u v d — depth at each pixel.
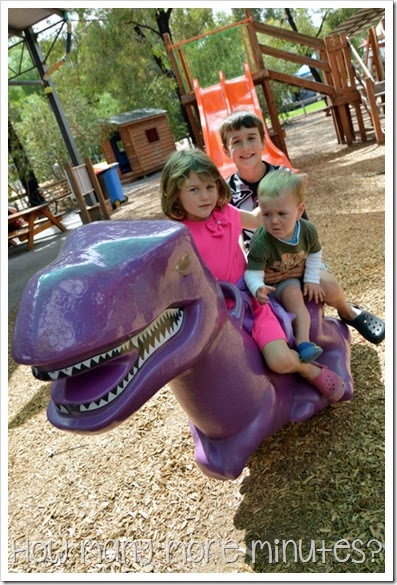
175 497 2.12
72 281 1.11
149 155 19.55
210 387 1.57
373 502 1.73
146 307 1.20
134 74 17.02
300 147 10.97
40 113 15.49
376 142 8.31
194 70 8.85
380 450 1.91
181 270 1.34
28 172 13.35
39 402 3.64
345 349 2.21
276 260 1.90
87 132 17.80
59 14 9.97
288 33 8.34
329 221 4.93
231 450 1.70
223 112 6.59
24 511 2.41
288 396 1.88
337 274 3.54
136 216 9.65
